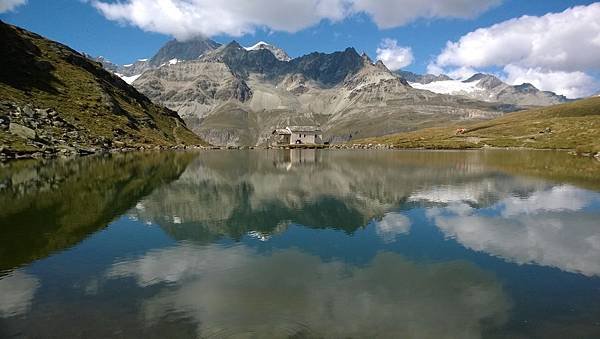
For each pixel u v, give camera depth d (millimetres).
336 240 36000
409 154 175750
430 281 26250
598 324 20609
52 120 133875
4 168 73750
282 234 37781
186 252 31469
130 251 31297
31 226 37000
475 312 21859
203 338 18688
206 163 111875
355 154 179875
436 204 52812
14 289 23875
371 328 19953
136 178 71062
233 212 46906
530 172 91438
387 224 41938
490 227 40750
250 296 23469
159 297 23016
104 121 167875
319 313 21469
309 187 68438
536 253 32312
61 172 71938
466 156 156750
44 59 192125
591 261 30453
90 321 20047
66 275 26094
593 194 60156
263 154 176000
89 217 41500
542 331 19844
